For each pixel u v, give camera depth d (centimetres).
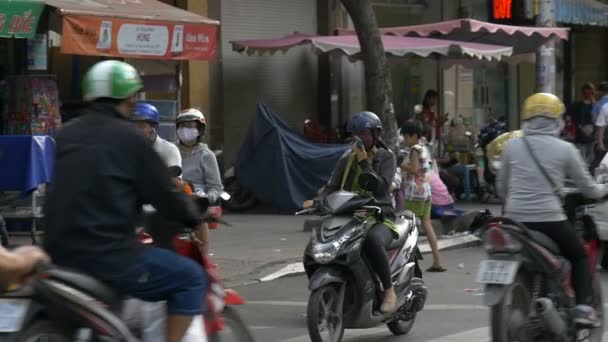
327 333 1034
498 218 918
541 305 913
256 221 2180
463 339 1115
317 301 1010
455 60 2689
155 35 1762
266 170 2273
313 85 2697
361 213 1048
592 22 3144
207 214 824
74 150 711
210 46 1845
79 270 702
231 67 2528
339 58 2712
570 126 2745
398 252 1092
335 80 2706
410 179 1594
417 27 2484
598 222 1381
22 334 669
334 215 1055
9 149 1521
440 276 1575
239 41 2466
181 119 1248
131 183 712
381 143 1105
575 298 955
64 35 1644
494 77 3206
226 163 2516
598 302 1009
